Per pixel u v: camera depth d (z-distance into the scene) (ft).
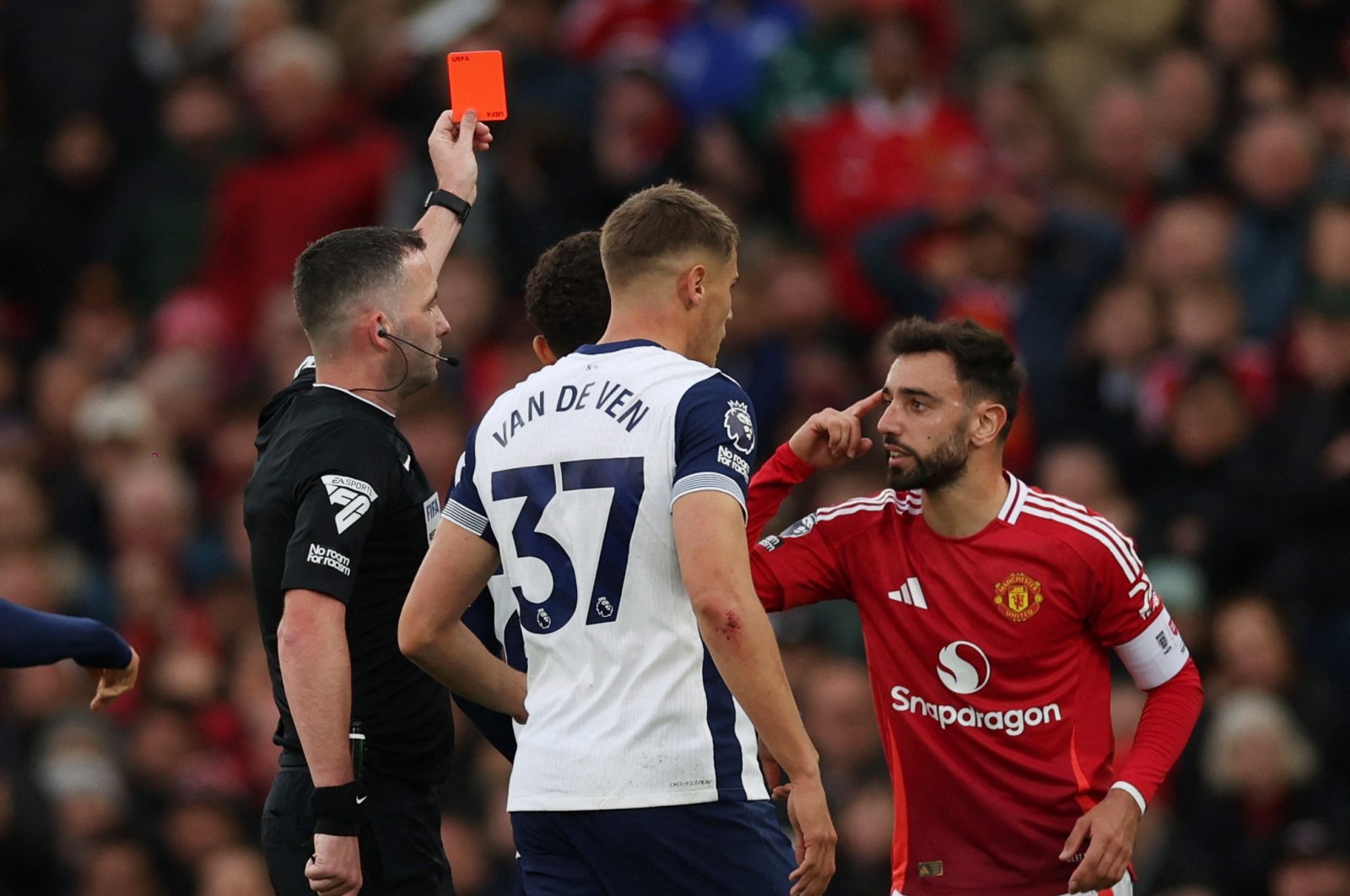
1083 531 55.72
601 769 48.55
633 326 50.98
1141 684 57.26
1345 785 92.99
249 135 137.69
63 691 105.91
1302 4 125.18
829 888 86.79
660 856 48.55
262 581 54.90
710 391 49.29
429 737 56.29
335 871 51.90
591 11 136.56
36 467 128.88
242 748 103.19
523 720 53.52
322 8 140.26
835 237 121.29
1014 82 124.36
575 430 49.57
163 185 138.62
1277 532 99.19
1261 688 94.17
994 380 56.08
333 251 55.21
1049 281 112.16
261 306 126.31
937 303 113.19
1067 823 56.03
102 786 102.83
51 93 143.02
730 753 49.14
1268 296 111.04
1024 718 55.83
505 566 50.70
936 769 56.70
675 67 131.95
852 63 127.54
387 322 55.06
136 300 137.39
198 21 142.82
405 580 55.47
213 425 124.16
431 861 56.49
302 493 53.47
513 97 127.85
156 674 107.55
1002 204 114.21
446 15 137.18
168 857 100.73
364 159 126.52
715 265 51.21
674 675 48.75
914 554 56.70
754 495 55.93
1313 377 102.37
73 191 142.20
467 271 118.73
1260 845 90.79
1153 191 120.67
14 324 140.97
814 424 55.72
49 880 101.30
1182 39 128.77
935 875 57.00
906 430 55.62
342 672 52.08
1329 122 120.78
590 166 124.06
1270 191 112.27
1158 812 91.15
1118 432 105.91
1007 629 55.77
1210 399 102.01
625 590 48.80
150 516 114.52
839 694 88.94
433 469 106.52
